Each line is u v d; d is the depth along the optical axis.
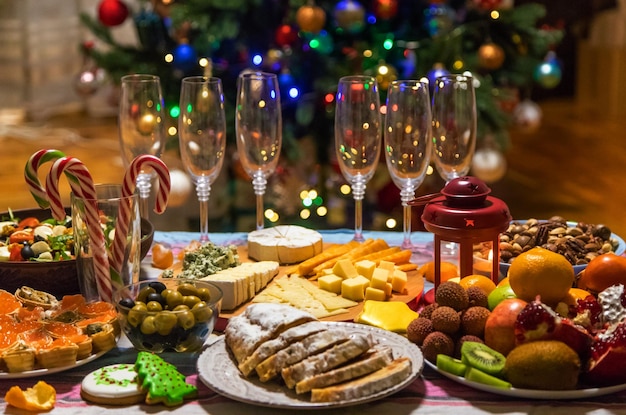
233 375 1.45
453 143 1.82
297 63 2.90
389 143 1.81
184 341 1.51
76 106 5.42
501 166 3.09
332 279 1.67
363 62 2.87
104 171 4.34
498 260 1.64
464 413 1.40
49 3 5.09
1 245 1.76
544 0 5.15
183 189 2.74
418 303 1.70
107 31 3.17
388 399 1.43
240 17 2.90
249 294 1.66
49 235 1.75
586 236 1.76
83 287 1.64
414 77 2.87
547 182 4.27
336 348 1.42
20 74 5.12
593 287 1.58
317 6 2.88
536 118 3.36
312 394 1.38
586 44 5.54
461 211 1.60
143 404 1.42
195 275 1.67
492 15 2.92
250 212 3.29
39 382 1.43
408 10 2.97
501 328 1.45
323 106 2.99
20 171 4.35
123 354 1.54
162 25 3.08
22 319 1.56
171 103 2.94
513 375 1.42
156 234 1.99
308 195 2.88
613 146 4.81
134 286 1.56
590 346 1.44
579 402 1.42
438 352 1.47
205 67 2.67
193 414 1.40
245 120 1.83
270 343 1.43
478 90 2.87
